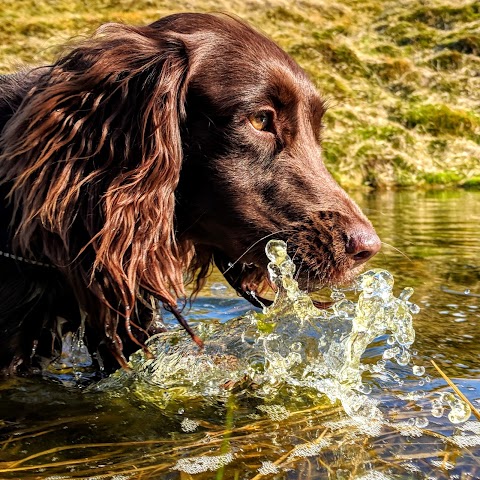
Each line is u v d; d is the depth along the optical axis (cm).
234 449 56
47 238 65
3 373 68
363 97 287
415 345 72
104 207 64
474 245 115
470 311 82
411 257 106
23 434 59
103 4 306
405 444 56
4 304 67
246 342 73
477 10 353
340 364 66
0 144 66
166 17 73
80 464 55
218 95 67
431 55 322
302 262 67
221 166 67
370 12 354
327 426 59
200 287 78
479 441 57
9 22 275
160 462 55
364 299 66
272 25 324
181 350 71
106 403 64
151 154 65
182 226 70
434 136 273
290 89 69
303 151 69
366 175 246
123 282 65
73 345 73
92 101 66
